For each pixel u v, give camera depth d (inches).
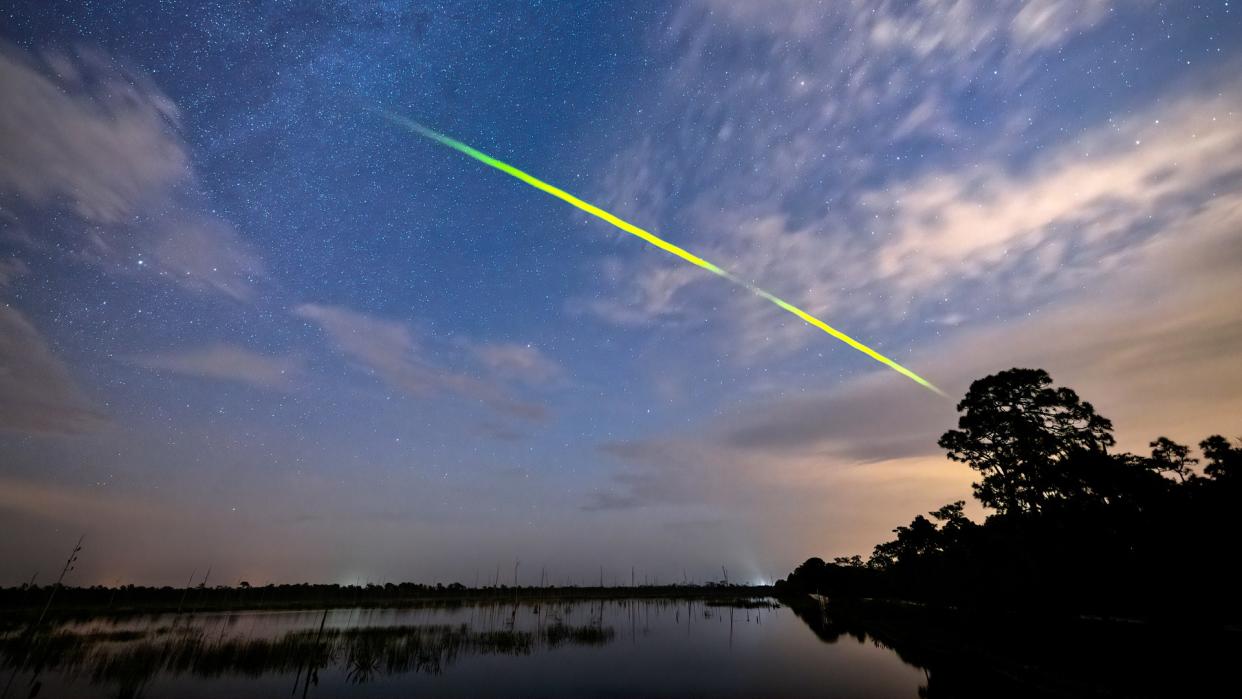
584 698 887.1
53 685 853.8
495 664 1146.0
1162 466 992.9
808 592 4788.4
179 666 1015.0
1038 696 831.7
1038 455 1167.0
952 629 1539.1
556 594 4633.4
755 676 1076.5
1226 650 748.6
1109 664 856.9
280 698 832.9
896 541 2481.5
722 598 4690.0
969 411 1282.0
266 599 3024.1
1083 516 1058.1
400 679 981.2
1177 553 885.8
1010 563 1224.8
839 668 1159.0
